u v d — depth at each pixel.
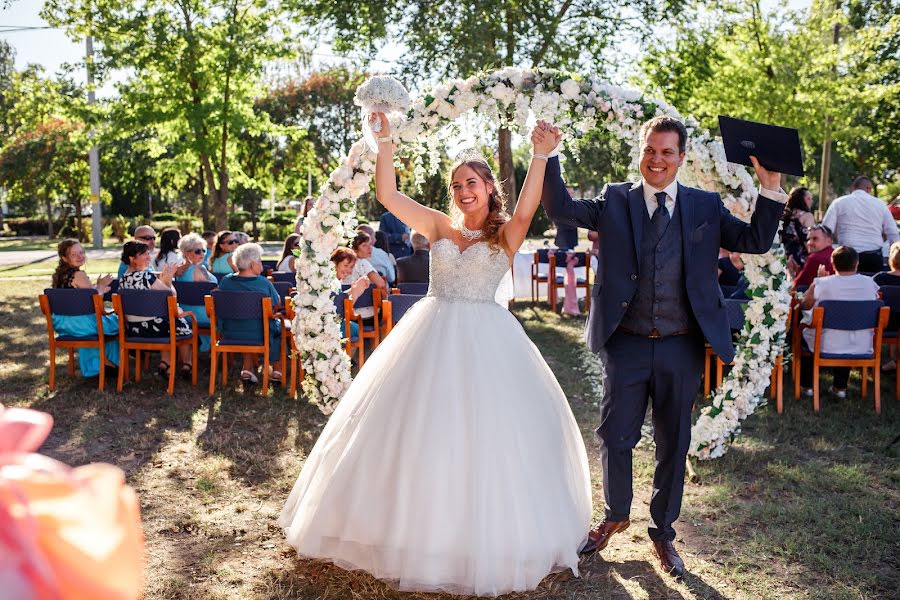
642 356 3.22
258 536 3.62
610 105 4.34
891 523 3.74
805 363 6.19
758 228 3.11
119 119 14.24
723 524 3.76
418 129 4.47
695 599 3.08
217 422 5.41
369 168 5.03
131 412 5.65
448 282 3.21
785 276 4.85
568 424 3.33
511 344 3.14
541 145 3.20
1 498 0.59
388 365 3.17
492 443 2.89
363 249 6.96
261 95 15.80
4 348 7.93
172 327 6.13
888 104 19.83
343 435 3.14
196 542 3.56
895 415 5.61
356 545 2.96
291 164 27.73
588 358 7.51
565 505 3.07
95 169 26.16
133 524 0.64
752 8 14.10
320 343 5.05
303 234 5.12
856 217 8.55
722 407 4.73
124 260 6.43
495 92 4.35
